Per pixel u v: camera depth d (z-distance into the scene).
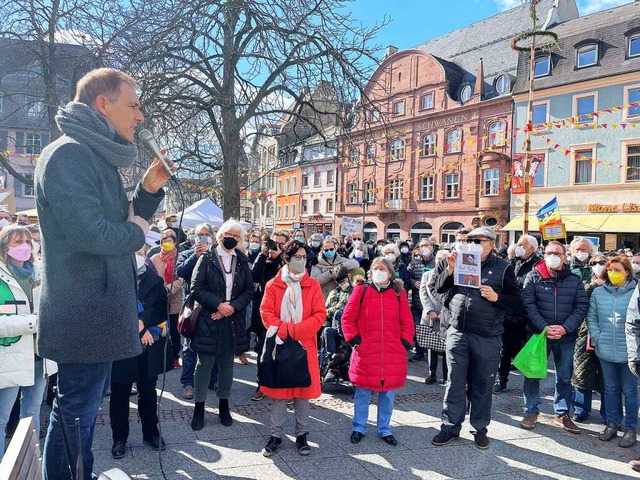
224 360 4.92
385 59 12.02
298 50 10.30
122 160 1.97
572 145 27.50
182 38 9.85
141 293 4.16
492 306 4.66
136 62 9.35
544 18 32.47
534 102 29.14
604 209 26.20
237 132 10.99
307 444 4.37
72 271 1.85
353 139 11.84
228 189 11.00
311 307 4.48
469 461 4.32
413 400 6.05
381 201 38.59
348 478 3.90
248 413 5.34
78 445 1.58
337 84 10.61
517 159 28.69
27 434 1.59
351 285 6.51
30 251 3.70
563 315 5.14
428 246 8.54
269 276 6.91
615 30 26.36
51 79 13.34
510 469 4.19
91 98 2.00
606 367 5.01
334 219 43.91
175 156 11.51
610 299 5.01
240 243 5.09
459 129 33.44
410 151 36.53
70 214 1.74
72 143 1.84
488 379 4.64
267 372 4.27
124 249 1.89
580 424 5.46
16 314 3.57
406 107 36.81
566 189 27.64
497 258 4.79
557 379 5.37
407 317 4.80
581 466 4.31
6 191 9.62
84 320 1.86
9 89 15.19
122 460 4.06
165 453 4.23
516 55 31.81
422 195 35.94
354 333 4.69
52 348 1.85
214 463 4.07
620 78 25.61
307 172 47.41
